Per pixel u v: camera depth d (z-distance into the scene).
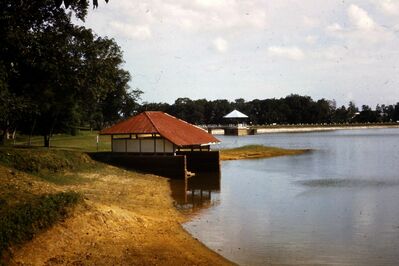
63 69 41.81
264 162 58.84
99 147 56.09
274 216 24.55
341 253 17.86
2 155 30.83
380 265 16.50
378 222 23.27
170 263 16.08
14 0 35.25
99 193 27.83
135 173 37.53
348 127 198.75
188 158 44.34
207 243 19.08
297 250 18.23
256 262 16.73
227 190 34.06
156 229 20.47
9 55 37.84
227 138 133.25
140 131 40.31
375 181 39.69
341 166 53.31
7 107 33.66
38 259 15.28
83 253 16.23
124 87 108.12
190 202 28.66
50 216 17.42
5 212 16.84
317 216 24.61
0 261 14.54
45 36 39.28
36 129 53.03
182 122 45.72
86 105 55.28
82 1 29.12
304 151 77.00
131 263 15.80
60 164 33.31
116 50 61.84
